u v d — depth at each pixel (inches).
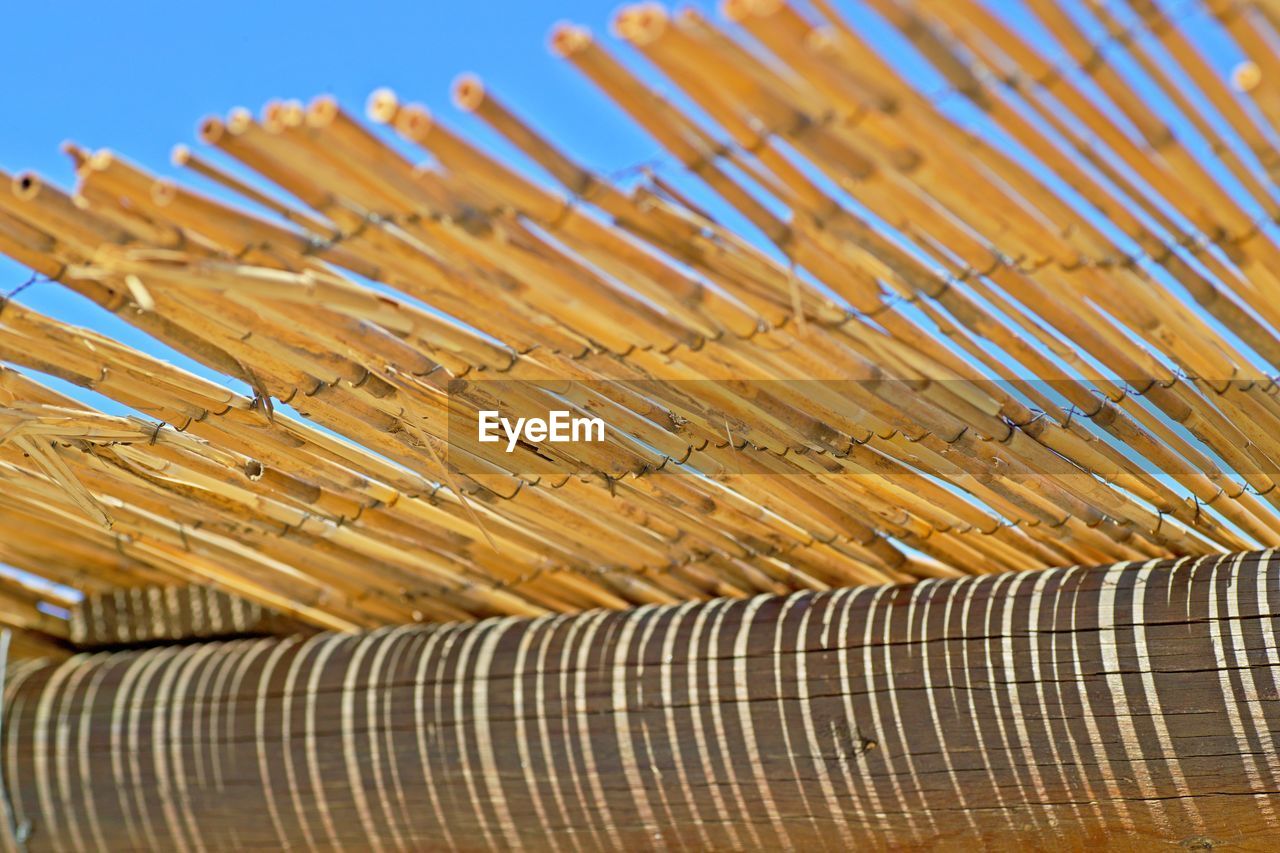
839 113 55.4
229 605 74.2
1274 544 65.8
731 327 59.4
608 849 69.0
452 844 70.1
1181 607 64.7
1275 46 55.1
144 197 56.9
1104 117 55.9
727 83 55.0
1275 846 64.1
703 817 68.1
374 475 65.7
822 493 65.1
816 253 58.1
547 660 69.6
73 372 62.1
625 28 54.5
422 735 70.2
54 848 73.4
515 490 65.6
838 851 67.3
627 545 67.9
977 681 65.9
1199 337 59.8
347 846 71.0
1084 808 65.2
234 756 71.7
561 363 61.2
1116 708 64.8
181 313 60.3
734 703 67.7
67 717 73.5
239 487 66.5
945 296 58.9
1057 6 54.6
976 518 65.6
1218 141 56.4
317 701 71.4
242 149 56.4
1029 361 60.6
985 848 66.2
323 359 61.6
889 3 54.3
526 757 69.2
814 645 67.4
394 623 72.8
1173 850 64.9
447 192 57.0
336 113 55.7
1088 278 58.4
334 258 58.6
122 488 66.7
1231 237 57.6
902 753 66.4
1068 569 66.4
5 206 57.7
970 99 55.4
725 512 66.0
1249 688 63.9
